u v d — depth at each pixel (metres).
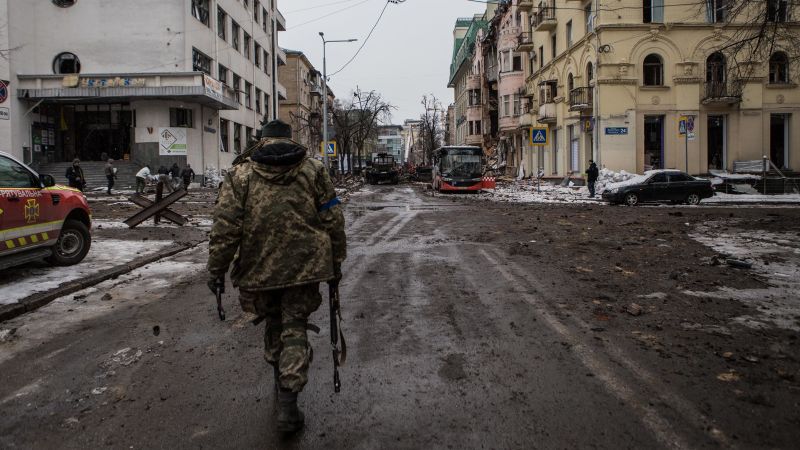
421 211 19.19
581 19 31.61
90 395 3.78
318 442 3.05
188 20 33.25
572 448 2.93
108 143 35.25
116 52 33.25
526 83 44.56
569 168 34.84
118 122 34.97
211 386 3.89
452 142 105.88
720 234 11.76
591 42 29.70
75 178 24.00
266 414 3.43
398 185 49.84
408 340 4.82
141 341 4.95
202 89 31.89
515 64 47.91
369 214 18.06
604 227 13.30
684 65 28.50
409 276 7.62
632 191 21.61
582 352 4.42
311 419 3.33
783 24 14.45
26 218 7.14
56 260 8.06
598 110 28.56
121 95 31.86
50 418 3.43
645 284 6.88
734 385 3.73
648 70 29.00
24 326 5.45
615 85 28.45
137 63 33.25
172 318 5.69
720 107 29.23
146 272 8.20
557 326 5.14
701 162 29.17
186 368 4.26
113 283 7.43
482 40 57.72
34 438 3.17
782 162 30.25
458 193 32.97
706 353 4.36
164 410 3.51
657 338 4.75
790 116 29.80
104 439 3.14
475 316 5.55
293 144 3.20
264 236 3.08
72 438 3.16
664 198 21.75
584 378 3.89
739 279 7.11
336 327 3.38
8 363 4.43
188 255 9.80
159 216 13.90
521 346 4.61
